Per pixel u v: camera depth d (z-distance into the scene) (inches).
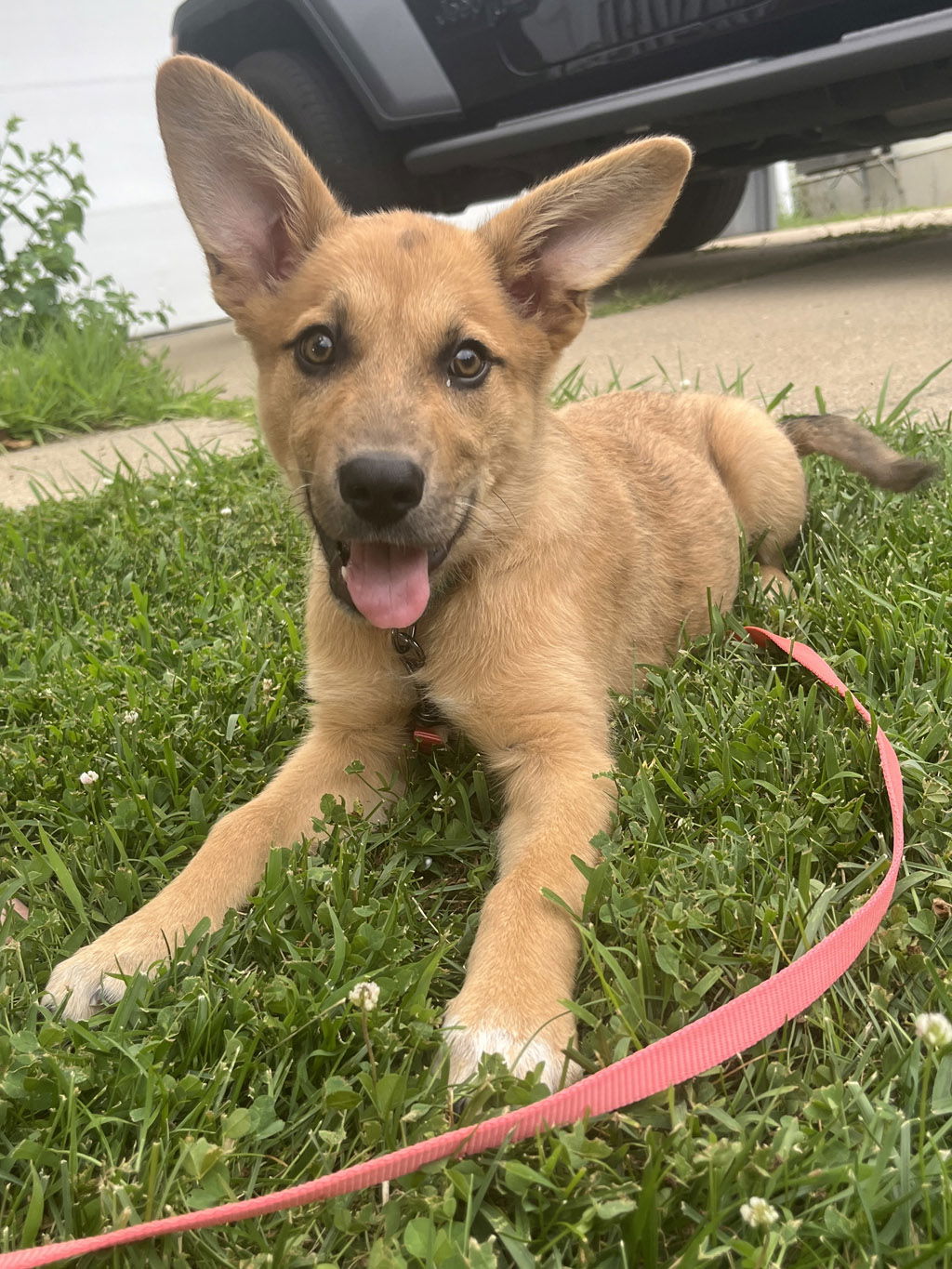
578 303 18.2
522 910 12.5
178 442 41.9
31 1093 10.4
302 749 17.4
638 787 14.6
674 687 17.3
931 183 132.1
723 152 62.7
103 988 12.3
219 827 14.9
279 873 13.4
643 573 20.4
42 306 55.2
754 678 17.7
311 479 16.4
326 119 54.4
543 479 18.1
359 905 13.2
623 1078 9.8
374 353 16.0
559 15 48.9
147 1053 10.7
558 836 13.8
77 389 46.1
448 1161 9.3
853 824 13.3
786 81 43.9
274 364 17.6
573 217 17.8
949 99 46.7
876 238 75.9
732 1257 8.7
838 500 25.5
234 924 13.1
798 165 137.8
